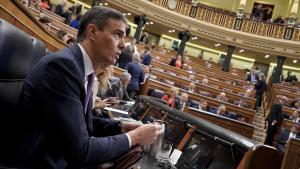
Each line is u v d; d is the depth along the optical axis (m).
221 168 1.28
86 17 1.23
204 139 1.53
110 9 1.23
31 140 1.03
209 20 17.02
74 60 1.12
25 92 1.05
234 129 4.11
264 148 1.11
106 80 2.34
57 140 1.03
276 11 18.89
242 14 16.78
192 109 4.23
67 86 1.04
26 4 4.81
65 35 5.59
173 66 12.47
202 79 11.71
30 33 3.39
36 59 1.57
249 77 13.68
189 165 1.48
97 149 1.06
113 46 1.21
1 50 1.03
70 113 1.02
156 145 1.63
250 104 10.09
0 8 2.45
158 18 16.69
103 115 2.71
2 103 1.04
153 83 8.73
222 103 9.04
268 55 16.67
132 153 1.18
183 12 16.94
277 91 11.39
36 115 1.05
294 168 4.87
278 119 7.59
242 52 17.84
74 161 1.04
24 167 1.01
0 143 1.04
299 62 16.27
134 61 6.23
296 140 4.93
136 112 2.89
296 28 15.55
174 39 19.67
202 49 19.72
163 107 2.36
